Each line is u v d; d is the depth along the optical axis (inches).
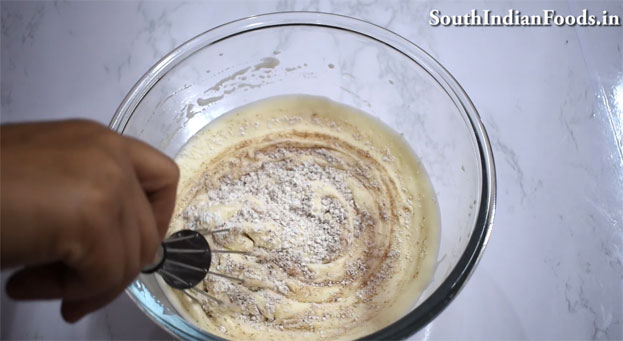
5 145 10.2
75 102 20.4
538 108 19.9
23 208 9.5
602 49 20.8
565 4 21.6
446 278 14.1
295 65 18.6
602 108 19.8
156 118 17.4
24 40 21.7
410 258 16.5
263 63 18.4
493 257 17.9
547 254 17.9
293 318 15.8
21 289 10.9
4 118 20.2
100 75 20.8
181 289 14.7
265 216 16.8
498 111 19.8
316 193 17.3
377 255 16.6
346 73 18.6
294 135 18.4
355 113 18.3
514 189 18.7
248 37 17.7
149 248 11.4
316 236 16.7
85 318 17.3
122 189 10.4
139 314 17.3
